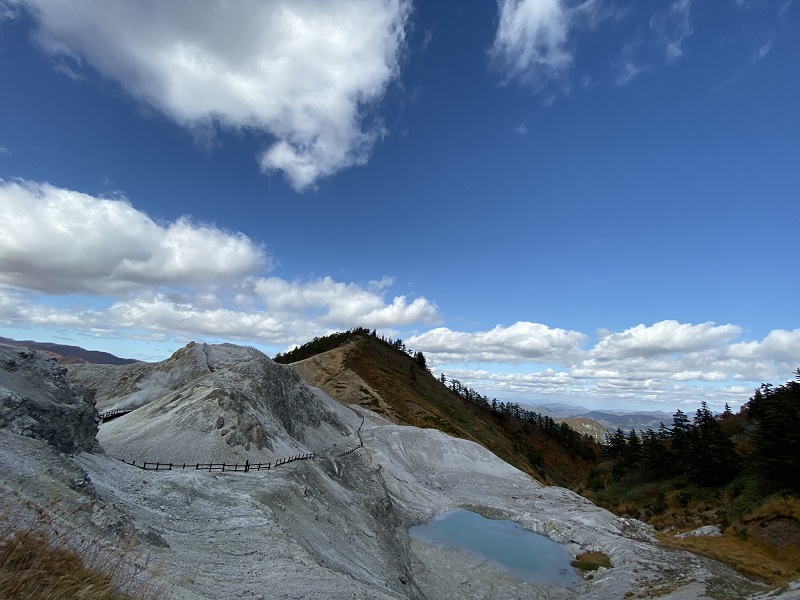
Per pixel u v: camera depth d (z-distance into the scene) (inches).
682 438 3666.3
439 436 3713.1
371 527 1638.8
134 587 396.5
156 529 748.6
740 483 2751.0
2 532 341.1
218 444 1632.6
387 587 1141.1
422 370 7327.8
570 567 1889.8
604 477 4338.1
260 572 700.0
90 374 3211.1
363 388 4781.0
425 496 2679.6
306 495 1384.1
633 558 1883.6
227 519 945.5
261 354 3181.6
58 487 602.2
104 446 1557.6
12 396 904.9
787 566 1791.3
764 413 3314.5
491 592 1600.6
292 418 2568.9
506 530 2300.7
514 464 4557.1
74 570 331.9
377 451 3048.7
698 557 1910.7
